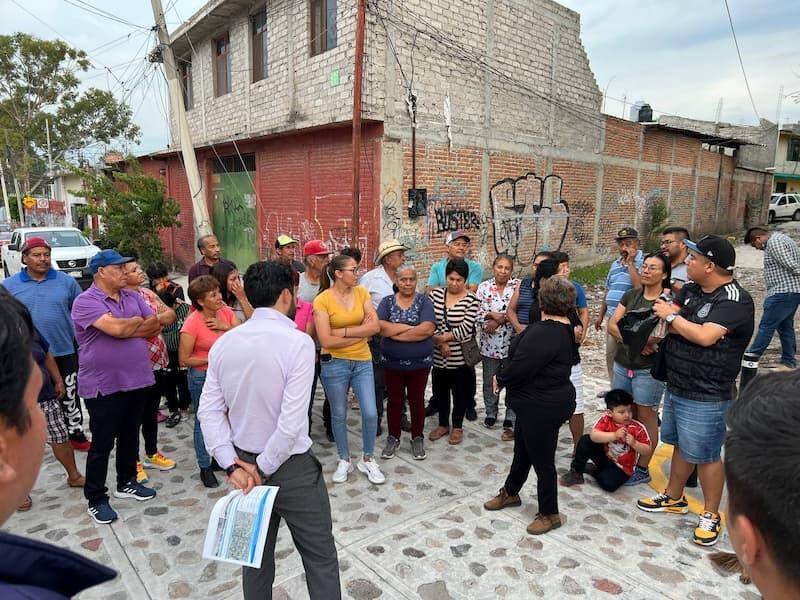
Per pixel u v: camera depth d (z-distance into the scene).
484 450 4.71
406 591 2.92
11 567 0.70
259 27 11.88
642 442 3.95
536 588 2.94
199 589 2.96
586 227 14.26
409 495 3.95
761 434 0.75
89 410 3.52
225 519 2.21
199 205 9.51
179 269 17.08
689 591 2.91
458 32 10.20
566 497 3.93
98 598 2.88
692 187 18.98
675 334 3.36
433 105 9.95
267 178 12.18
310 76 10.29
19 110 33.50
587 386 6.42
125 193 13.35
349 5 9.11
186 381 5.43
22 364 0.78
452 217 10.57
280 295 2.50
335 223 10.30
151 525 3.58
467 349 4.62
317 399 5.98
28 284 4.42
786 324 6.60
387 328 4.28
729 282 3.26
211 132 14.23
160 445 4.89
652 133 16.20
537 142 12.23
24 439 0.79
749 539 0.78
